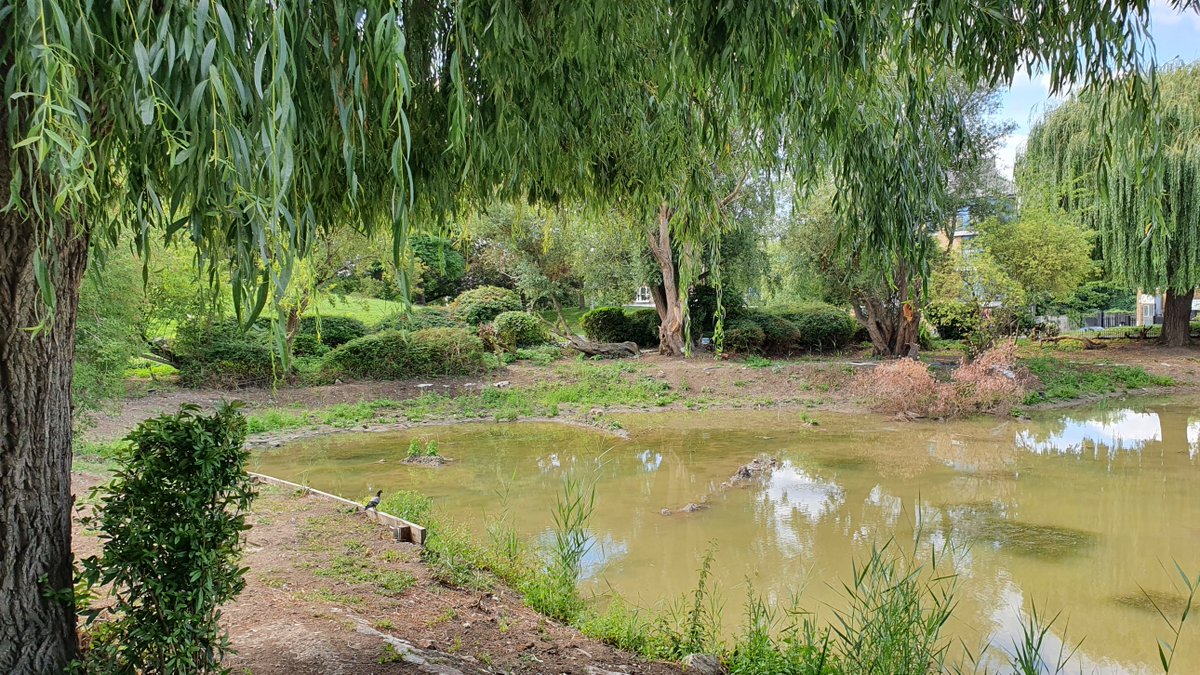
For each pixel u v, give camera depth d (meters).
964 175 16.88
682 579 5.45
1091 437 11.57
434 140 2.80
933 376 14.45
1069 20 2.70
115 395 9.51
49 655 2.24
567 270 21.62
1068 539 6.42
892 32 2.76
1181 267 17.72
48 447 2.24
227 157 1.54
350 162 1.80
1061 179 18.50
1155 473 9.01
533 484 8.65
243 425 2.47
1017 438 11.54
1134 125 2.72
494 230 18.75
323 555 4.91
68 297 2.25
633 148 3.68
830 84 2.80
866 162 3.50
